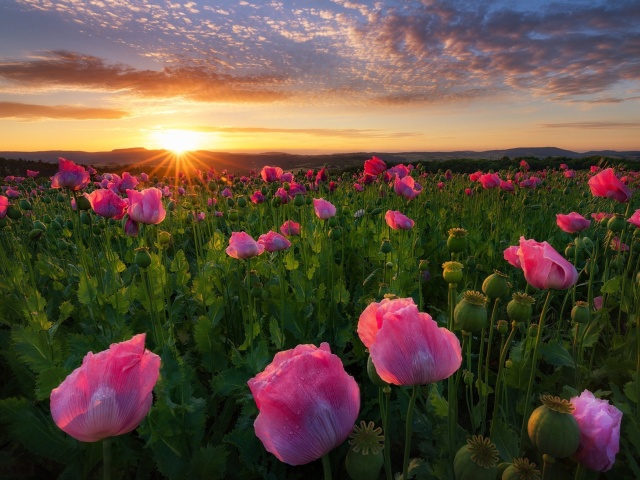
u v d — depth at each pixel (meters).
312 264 4.82
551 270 2.05
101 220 5.42
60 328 3.63
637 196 10.27
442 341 1.37
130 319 3.84
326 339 3.88
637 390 2.58
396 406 2.91
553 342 2.98
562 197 10.00
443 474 2.17
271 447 1.16
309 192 8.49
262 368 2.87
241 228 6.88
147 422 2.25
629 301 3.75
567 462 2.34
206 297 3.93
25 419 2.35
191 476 2.26
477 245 5.93
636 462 2.46
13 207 4.48
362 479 1.27
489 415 3.06
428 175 14.09
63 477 2.35
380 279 4.54
